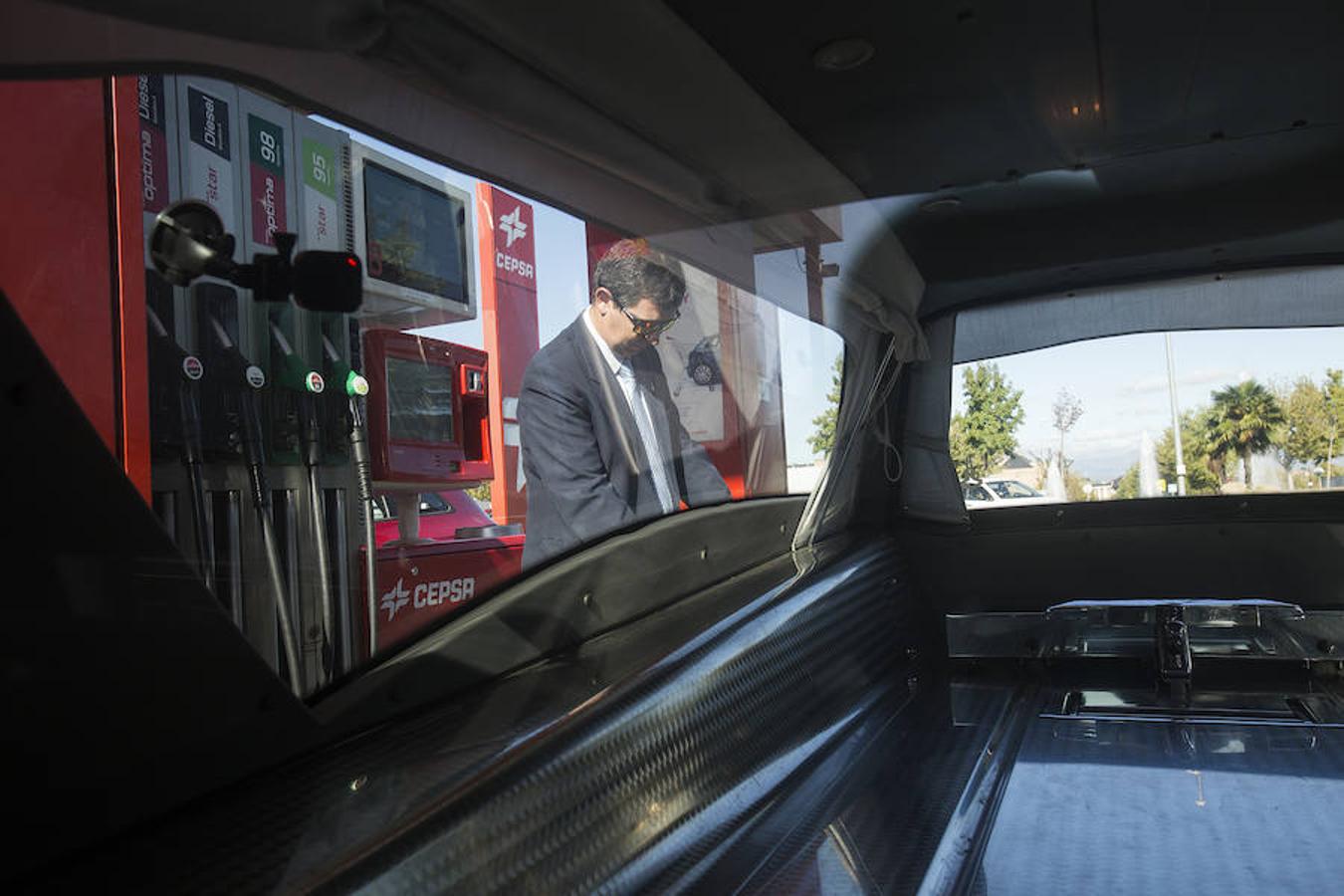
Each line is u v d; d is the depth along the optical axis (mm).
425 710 1433
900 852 1643
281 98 1202
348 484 2023
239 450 1763
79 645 893
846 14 1698
